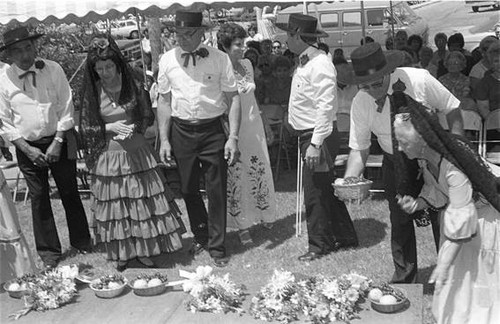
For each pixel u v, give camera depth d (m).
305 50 4.77
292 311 3.50
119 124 4.88
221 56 4.96
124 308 3.78
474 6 15.52
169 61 4.98
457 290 3.45
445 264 3.39
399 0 14.48
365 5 14.33
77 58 10.52
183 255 5.48
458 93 6.74
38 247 5.45
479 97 6.61
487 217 3.39
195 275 3.90
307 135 4.86
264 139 5.60
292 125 4.98
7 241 4.62
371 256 5.13
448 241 3.36
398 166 3.58
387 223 5.89
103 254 5.62
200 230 5.45
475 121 6.25
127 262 5.07
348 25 14.56
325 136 4.73
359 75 3.83
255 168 5.58
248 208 5.63
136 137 4.96
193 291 3.76
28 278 4.16
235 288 3.86
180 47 5.00
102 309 3.79
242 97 5.46
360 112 4.05
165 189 5.13
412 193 3.62
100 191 4.96
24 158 5.25
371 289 3.66
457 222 3.29
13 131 5.15
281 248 5.51
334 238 5.32
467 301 3.43
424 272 4.73
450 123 3.97
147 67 10.71
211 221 5.20
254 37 13.89
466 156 3.27
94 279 4.22
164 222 5.04
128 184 4.93
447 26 14.84
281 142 7.69
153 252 5.02
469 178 3.27
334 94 4.70
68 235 6.22
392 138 3.56
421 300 3.59
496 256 3.38
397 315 3.44
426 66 8.75
